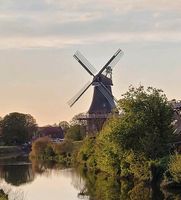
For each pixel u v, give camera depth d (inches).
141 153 2751.0
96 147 3427.7
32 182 3058.6
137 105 2834.6
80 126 5915.4
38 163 4744.1
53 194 2485.2
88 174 3420.3
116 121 2859.3
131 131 2773.1
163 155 2768.2
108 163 3021.7
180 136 3002.0
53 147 5383.9
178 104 3432.6
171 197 2203.5
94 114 5349.4
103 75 5452.8
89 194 2439.7
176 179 2417.6
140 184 2674.7
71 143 5167.3
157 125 2812.5
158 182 2620.6
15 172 3799.2
